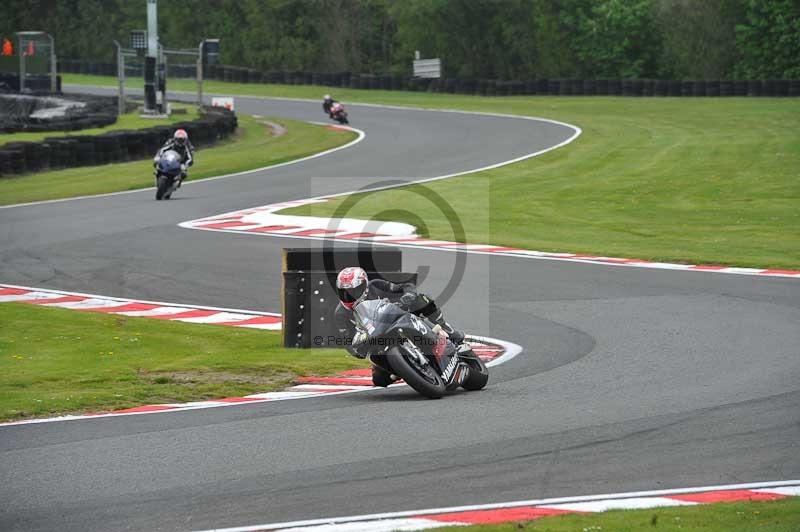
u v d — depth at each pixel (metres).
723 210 84.88
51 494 22.92
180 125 126.19
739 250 67.12
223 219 79.75
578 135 134.88
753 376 34.53
